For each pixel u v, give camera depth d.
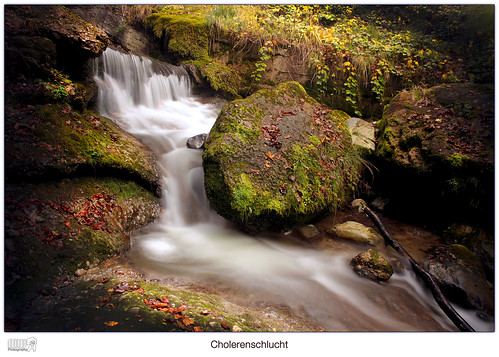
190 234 4.19
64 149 3.76
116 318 2.34
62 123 4.05
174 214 4.41
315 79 7.21
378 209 5.22
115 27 7.99
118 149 4.38
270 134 4.59
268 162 4.29
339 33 8.01
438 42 8.23
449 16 8.74
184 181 4.70
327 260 3.90
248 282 3.33
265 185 4.10
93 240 3.35
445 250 3.95
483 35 7.89
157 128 5.66
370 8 9.66
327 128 5.26
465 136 4.66
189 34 7.48
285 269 3.65
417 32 8.66
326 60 7.29
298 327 2.72
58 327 2.24
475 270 3.58
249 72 7.32
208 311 2.59
